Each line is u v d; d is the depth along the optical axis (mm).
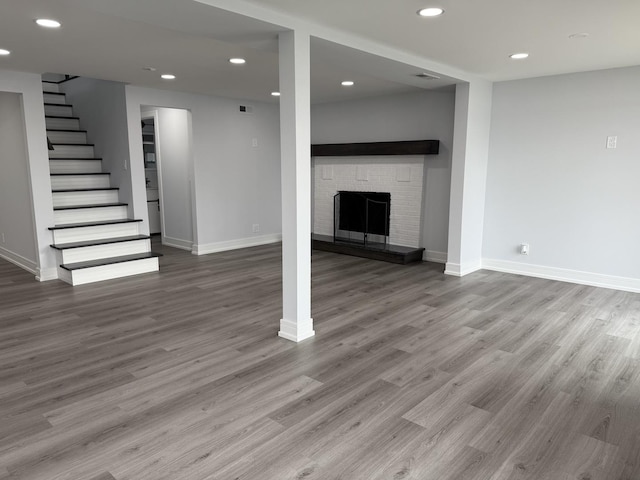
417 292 4570
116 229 5594
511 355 3068
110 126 5934
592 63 4184
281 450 2051
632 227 4496
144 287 4781
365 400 2490
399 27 3074
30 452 2033
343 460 1983
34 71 4637
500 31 3158
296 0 2568
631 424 2256
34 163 4855
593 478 1867
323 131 7062
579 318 3787
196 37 3385
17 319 3773
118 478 1865
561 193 4887
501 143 5223
